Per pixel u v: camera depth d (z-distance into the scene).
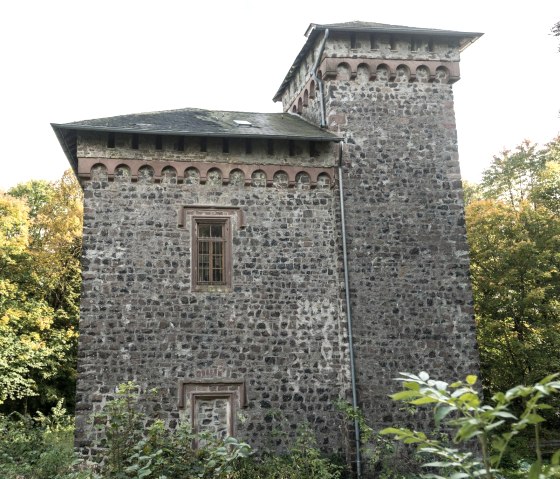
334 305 15.49
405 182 16.53
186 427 10.73
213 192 15.59
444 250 16.30
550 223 24.02
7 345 25.89
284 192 15.94
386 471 14.04
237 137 15.42
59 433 20.70
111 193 15.10
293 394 14.80
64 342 28.73
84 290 14.48
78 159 15.08
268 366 14.85
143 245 14.97
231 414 14.47
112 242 14.85
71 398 30.45
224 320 14.91
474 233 24.64
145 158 15.36
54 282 30.17
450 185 16.75
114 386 14.10
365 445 14.50
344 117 16.69
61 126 14.60
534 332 23.00
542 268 23.38
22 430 14.96
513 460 17.08
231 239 15.42
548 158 32.22
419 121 17.03
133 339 14.41
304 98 19.20
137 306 14.61
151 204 15.22
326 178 16.23
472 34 17.39
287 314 15.23
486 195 33.56
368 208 16.20
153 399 14.18
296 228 15.78
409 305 15.77
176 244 15.10
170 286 14.85
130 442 11.66
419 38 17.55
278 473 12.86
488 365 23.11
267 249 15.53
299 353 15.05
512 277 23.09
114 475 9.91
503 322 23.06
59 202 32.06
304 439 14.12
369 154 16.56
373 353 15.30
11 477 11.70
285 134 15.62
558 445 19.42
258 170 15.88
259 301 15.19
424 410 15.06
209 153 15.71
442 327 15.80
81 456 13.59
